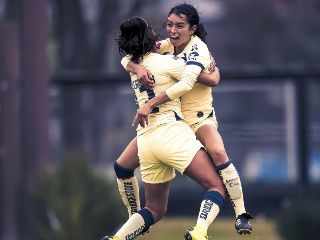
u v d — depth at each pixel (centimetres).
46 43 8531
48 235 7219
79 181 7231
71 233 7150
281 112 14562
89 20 12206
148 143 2672
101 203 7200
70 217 7162
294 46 13612
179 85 2606
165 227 8300
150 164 2705
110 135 14462
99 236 7194
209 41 14038
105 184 7300
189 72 2611
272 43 13750
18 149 8212
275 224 7906
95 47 12162
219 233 7525
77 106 12362
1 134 8150
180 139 2644
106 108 14350
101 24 12225
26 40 8444
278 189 9988
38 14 8462
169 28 2692
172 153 2641
